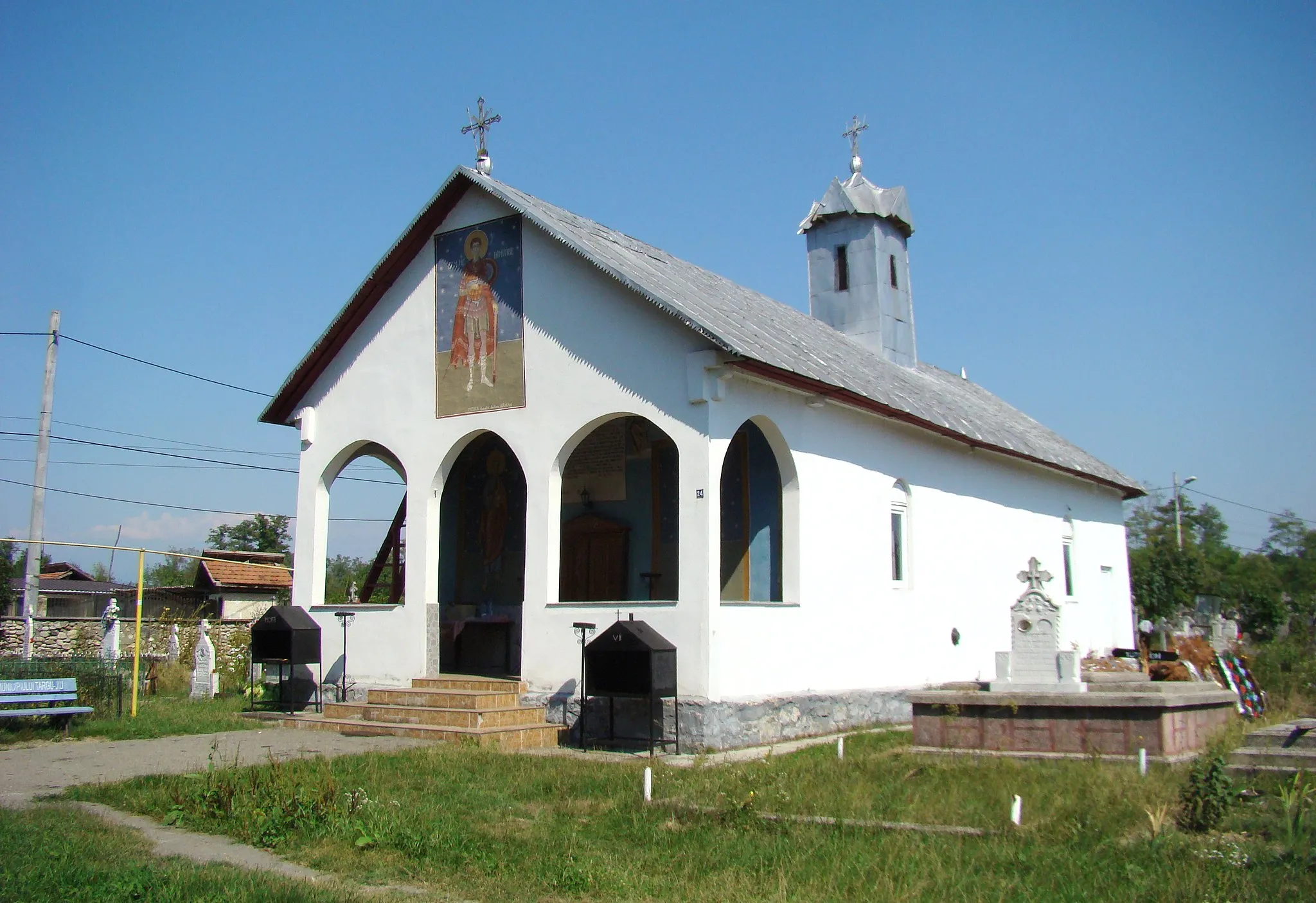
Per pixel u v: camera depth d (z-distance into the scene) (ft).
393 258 61.31
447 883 26.35
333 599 108.78
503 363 56.85
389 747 46.80
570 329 54.49
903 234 98.17
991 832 29.09
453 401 58.65
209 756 40.19
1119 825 29.63
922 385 85.87
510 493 66.95
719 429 49.93
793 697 53.16
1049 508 88.43
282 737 50.72
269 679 64.69
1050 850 27.43
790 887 25.25
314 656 59.77
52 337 88.94
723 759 44.50
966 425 74.02
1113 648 98.17
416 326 61.21
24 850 27.14
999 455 78.54
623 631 47.32
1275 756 36.47
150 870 25.35
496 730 48.96
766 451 58.18
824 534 57.57
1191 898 23.57
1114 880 25.09
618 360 52.44
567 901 24.97
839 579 58.65
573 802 35.63
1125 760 39.73
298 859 28.37
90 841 28.60
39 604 94.68
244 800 32.73
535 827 32.01
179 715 58.03
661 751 47.67
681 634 48.67
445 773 39.96
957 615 71.46
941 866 26.16
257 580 112.06
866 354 86.02
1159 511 215.51
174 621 92.58
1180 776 35.86
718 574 49.01
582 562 63.57
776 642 52.80
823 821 30.73
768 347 53.62
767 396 53.72
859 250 95.04
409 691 54.60
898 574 66.18
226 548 209.26
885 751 45.65
